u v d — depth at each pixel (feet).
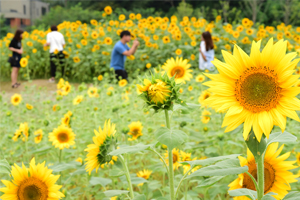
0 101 17.94
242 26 37.70
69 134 8.77
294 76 3.93
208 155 9.20
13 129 13.15
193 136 8.72
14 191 5.23
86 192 9.04
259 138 3.91
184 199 7.13
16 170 5.23
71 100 17.74
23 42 41.24
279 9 98.94
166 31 39.19
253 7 90.48
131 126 10.08
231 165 4.36
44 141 11.94
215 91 4.27
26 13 167.32
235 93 4.23
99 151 5.23
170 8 117.91
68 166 6.97
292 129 10.63
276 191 5.24
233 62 4.29
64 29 42.52
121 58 27.91
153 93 4.64
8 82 36.14
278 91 4.03
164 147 8.63
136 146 4.76
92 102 16.98
